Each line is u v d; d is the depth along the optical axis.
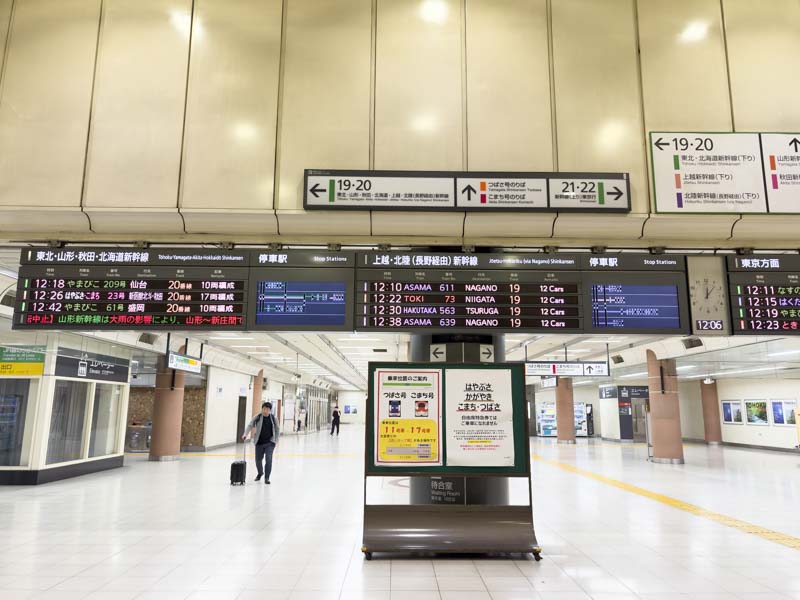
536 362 15.55
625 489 10.28
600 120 5.62
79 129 5.53
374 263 5.51
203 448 19.48
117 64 5.65
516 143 5.55
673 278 5.57
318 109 5.60
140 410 20.22
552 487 10.55
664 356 15.55
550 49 5.76
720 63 5.76
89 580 4.69
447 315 5.42
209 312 5.41
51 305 5.38
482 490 6.20
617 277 5.55
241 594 4.36
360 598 4.28
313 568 5.06
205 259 5.49
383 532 5.47
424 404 5.66
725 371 18.61
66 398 11.64
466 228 5.57
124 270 5.46
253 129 5.55
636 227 5.56
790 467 14.31
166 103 5.59
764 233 5.61
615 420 26.53
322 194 5.37
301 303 5.43
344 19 5.78
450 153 5.53
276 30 5.75
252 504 8.40
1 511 7.83
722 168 5.51
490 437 5.63
